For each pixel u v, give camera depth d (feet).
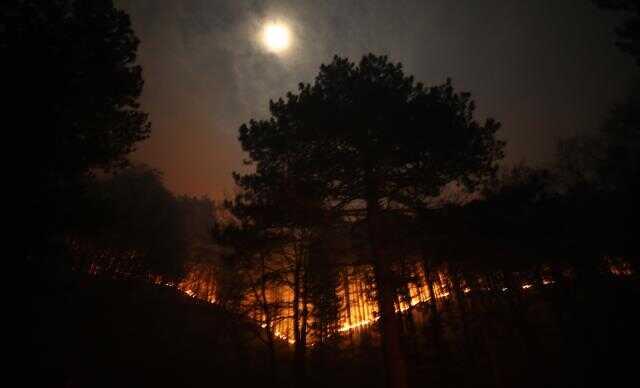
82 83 34.45
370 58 43.21
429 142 36.19
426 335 67.00
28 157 29.60
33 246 29.55
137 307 76.54
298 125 41.04
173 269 103.76
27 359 28.12
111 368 50.67
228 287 74.59
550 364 57.77
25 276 28.58
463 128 37.35
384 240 38.11
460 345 69.67
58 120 32.32
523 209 48.70
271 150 43.19
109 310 65.46
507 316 66.54
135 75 39.45
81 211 32.63
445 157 37.24
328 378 74.08
